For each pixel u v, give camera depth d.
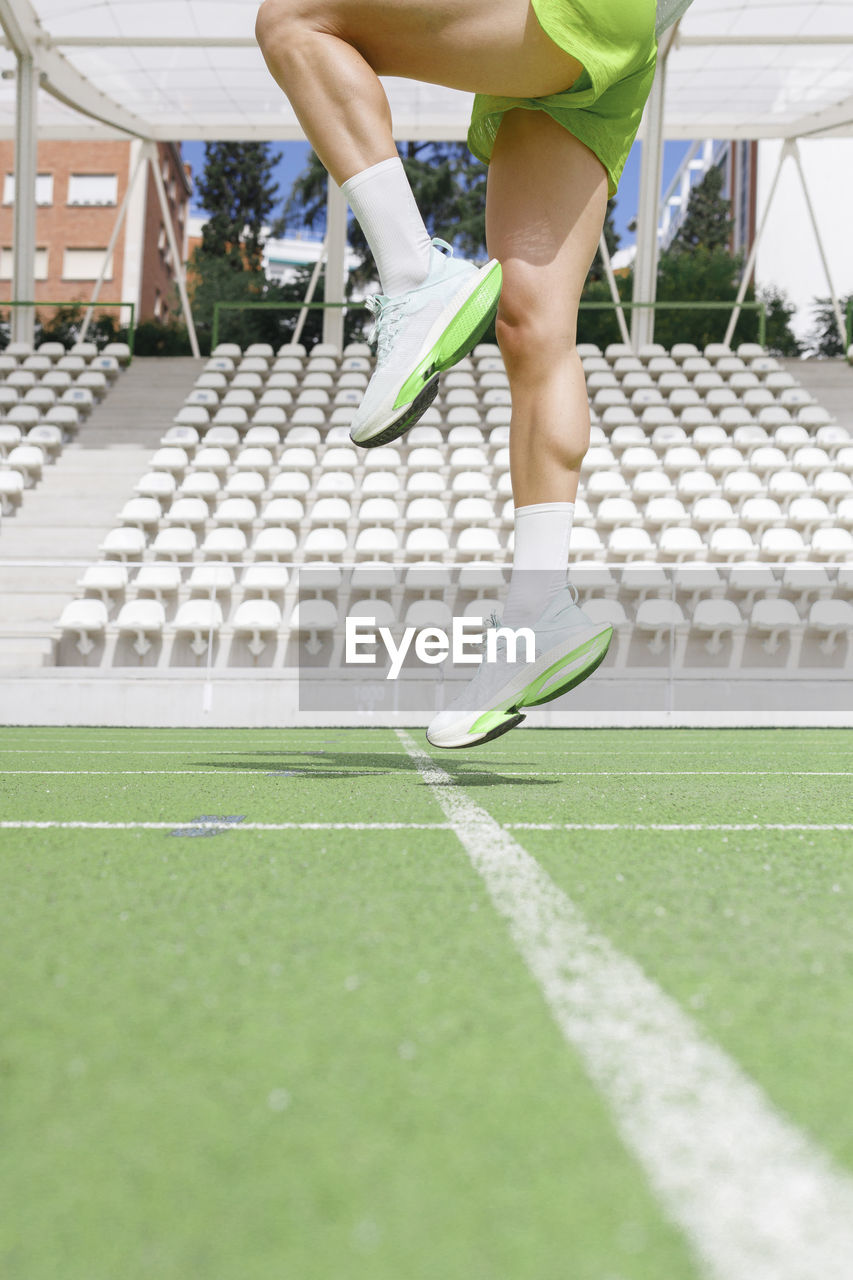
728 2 9.99
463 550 7.86
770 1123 0.50
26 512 8.82
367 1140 0.48
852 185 24.67
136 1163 0.46
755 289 24.83
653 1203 0.43
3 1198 0.43
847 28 10.43
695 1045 0.61
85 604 7.31
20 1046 0.60
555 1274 0.37
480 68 1.71
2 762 3.12
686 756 3.66
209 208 33.28
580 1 1.65
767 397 10.24
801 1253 0.39
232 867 1.19
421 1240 0.40
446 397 10.27
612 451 9.36
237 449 9.59
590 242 1.94
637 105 1.88
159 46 10.91
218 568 7.27
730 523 8.41
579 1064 0.58
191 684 6.21
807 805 1.91
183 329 25.00
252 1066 0.57
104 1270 0.38
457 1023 0.64
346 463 9.02
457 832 1.47
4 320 22.92
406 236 1.70
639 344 11.43
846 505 8.32
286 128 13.52
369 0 1.66
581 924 0.92
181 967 0.77
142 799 1.95
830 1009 0.68
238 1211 0.42
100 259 31.02
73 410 10.19
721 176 37.88
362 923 0.92
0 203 32.06
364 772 2.67
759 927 0.92
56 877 1.13
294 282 26.09
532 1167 0.45
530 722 6.28
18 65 11.01
